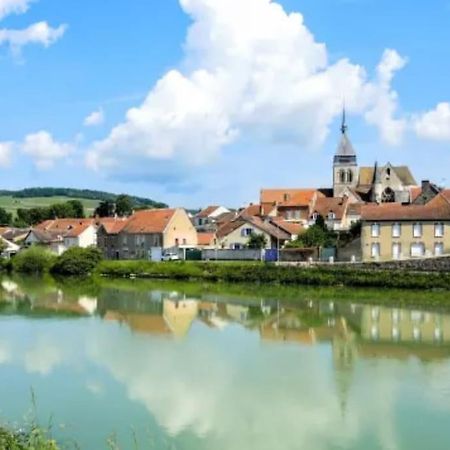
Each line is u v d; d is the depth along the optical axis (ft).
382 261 251.60
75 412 88.94
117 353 126.21
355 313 179.93
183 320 169.27
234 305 199.93
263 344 135.54
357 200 445.37
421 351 128.06
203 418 87.20
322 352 127.34
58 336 144.36
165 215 387.14
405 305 195.52
